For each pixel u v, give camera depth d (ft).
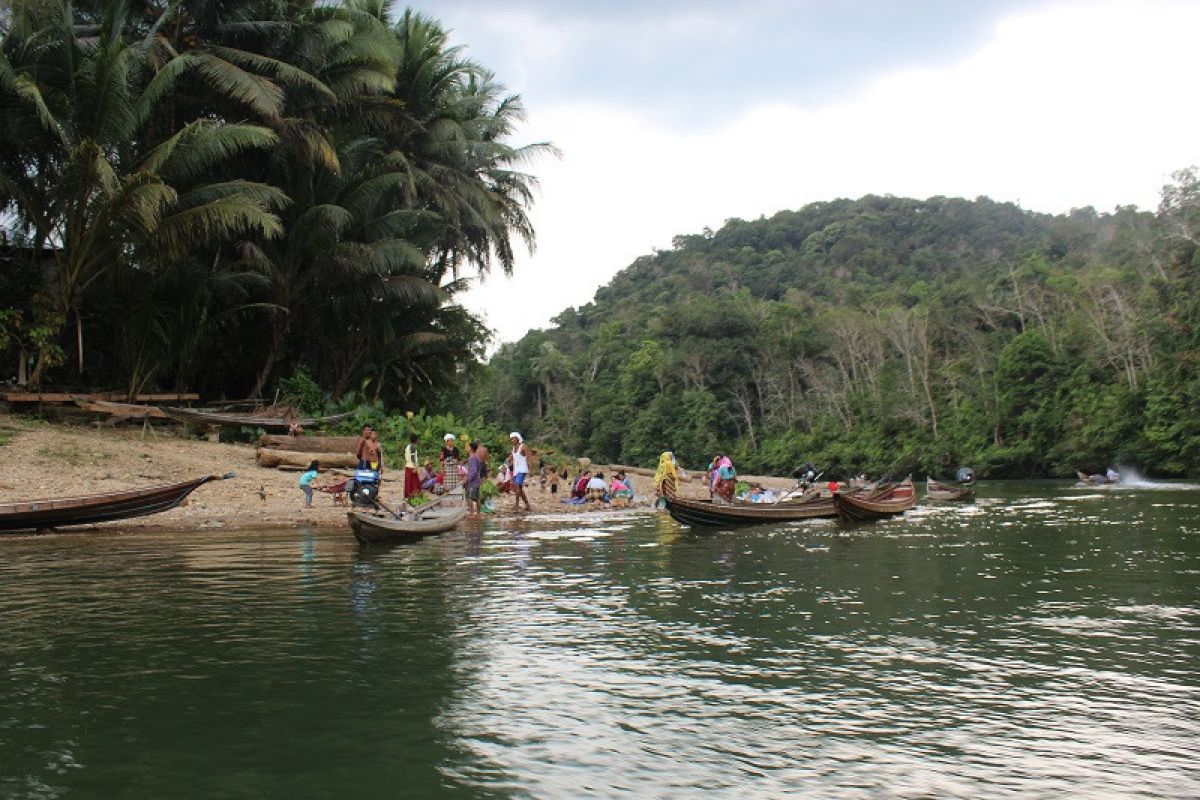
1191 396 141.49
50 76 73.82
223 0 86.28
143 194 68.85
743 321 280.31
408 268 107.34
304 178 92.73
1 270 80.38
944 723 17.34
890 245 442.09
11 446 62.59
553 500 77.36
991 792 14.15
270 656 22.02
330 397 99.86
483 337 129.49
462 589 31.48
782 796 13.96
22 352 78.13
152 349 84.64
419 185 108.78
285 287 93.50
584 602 29.27
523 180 126.21
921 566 37.86
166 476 62.75
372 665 21.25
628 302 460.55
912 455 202.28
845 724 17.29
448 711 17.95
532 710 18.06
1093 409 167.02
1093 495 97.71
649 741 16.34
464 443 91.71
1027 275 226.79
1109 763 15.35
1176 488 113.29
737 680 20.18
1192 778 14.71
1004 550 43.62
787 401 265.95
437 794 14.02
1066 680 20.24
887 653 22.66
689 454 267.18
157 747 15.99
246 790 14.20
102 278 80.84
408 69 108.88
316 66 90.43
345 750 15.87
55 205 74.08
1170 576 34.91
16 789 14.20
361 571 35.50
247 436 84.02
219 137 76.07
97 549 41.37
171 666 21.06
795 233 510.17
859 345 246.27
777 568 37.17
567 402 329.93
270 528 50.39
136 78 76.59
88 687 19.45
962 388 207.21
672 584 32.91
